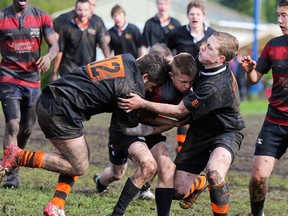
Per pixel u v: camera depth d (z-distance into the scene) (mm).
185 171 16734
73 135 15852
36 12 21875
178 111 15781
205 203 20719
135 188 15633
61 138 15812
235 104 16125
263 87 87375
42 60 21172
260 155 17266
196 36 25156
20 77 21703
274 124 17297
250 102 72750
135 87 15664
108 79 15617
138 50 33469
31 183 22297
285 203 21406
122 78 15633
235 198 21828
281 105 17234
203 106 15742
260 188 17234
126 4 93688
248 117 51969
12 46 21594
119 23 35812
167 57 16438
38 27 21781
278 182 25297
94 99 15641
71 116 15664
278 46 17328
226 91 15828
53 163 16016
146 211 19047
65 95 15641
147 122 16344
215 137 16453
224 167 15844
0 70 21672
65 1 95188
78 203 19438
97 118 46625
